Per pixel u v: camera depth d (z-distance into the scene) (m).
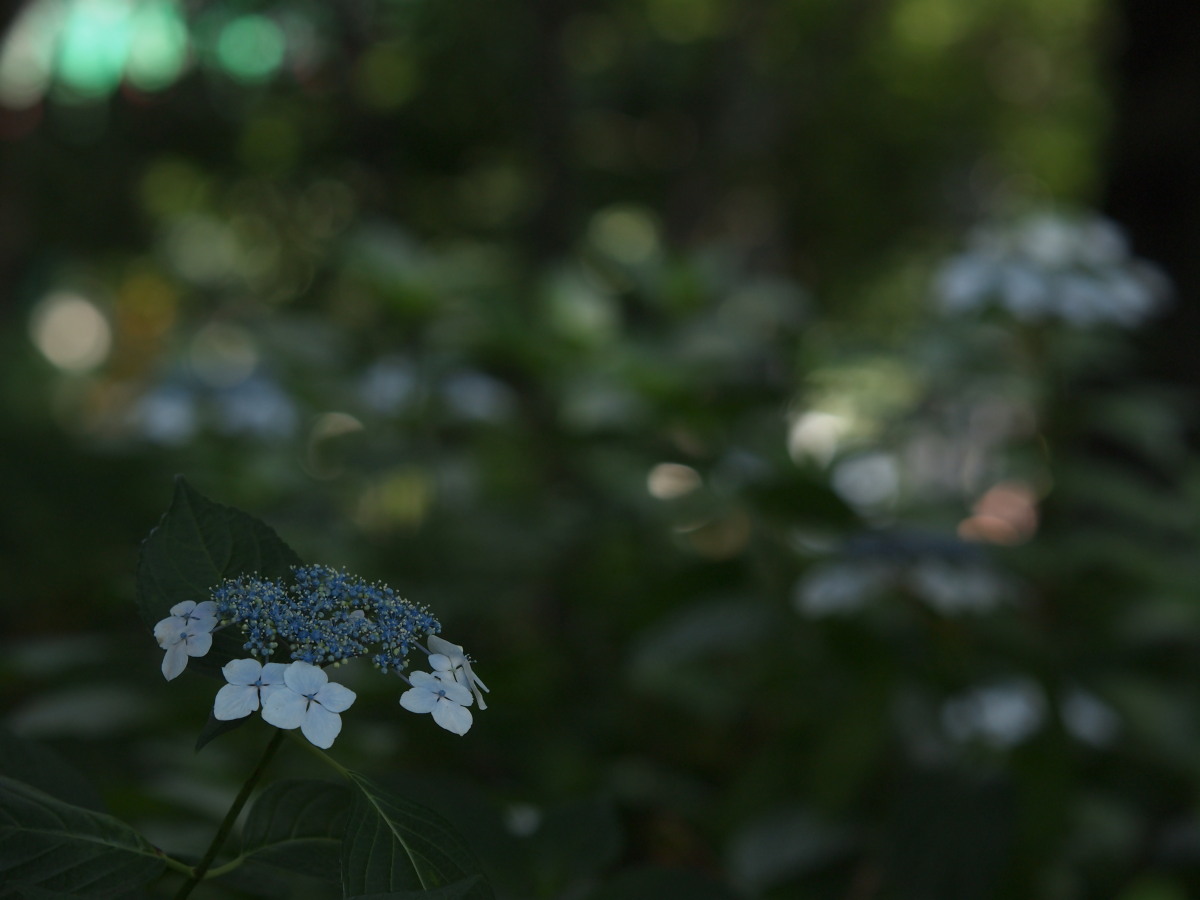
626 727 2.29
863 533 1.82
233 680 0.92
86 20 5.83
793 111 9.14
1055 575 1.99
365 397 2.48
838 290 9.23
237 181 8.14
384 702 1.63
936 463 2.36
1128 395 2.43
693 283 2.52
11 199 4.86
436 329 2.49
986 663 1.77
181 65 6.99
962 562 1.75
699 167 8.19
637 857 1.97
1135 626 1.93
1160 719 1.83
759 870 1.72
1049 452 2.17
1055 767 1.67
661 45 8.39
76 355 7.81
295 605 0.95
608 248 2.61
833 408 2.45
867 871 1.64
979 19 10.51
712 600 2.06
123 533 2.74
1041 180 10.67
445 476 2.43
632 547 2.44
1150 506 2.07
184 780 1.50
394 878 0.93
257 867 1.04
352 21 7.42
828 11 9.15
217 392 2.52
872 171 9.51
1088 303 2.04
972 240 2.21
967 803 1.57
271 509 2.44
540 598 2.46
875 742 1.71
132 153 7.73
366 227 2.57
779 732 1.93
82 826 0.96
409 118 7.46
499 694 2.00
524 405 2.65
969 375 2.20
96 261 8.38
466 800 1.22
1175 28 2.79
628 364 2.22
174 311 8.14
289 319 2.60
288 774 1.67
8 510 2.67
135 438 2.64
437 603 2.22
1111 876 1.86
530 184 6.86
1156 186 2.81
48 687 1.79
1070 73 10.21
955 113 9.99
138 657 1.71
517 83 7.09
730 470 2.16
